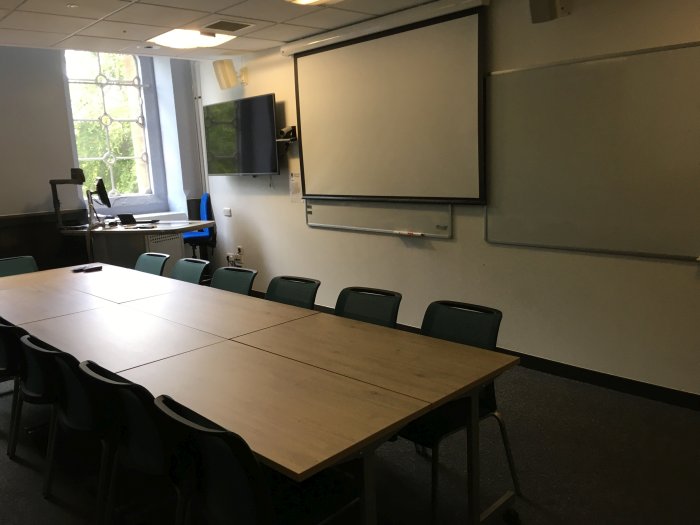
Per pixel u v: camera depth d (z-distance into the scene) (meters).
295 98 5.53
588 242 3.61
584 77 3.47
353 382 2.04
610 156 3.43
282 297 3.43
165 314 3.10
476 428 2.10
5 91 5.78
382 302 2.92
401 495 2.59
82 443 3.20
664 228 3.27
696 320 3.24
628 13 3.25
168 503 2.59
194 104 7.14
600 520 2.35
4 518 2.53
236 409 1.85
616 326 3.58
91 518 2.52
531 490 2.58
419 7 4.20
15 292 3.75
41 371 2.53
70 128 6.32
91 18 4.18
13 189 5.92
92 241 6.06
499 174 4.01
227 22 4.50
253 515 1.58
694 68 3.04
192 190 7.29
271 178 6.06
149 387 2.07
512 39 3.79
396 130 4.61
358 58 4.78
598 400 3.48
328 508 1.79
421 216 4.59
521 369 4.05
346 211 5.25
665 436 3.01
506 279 4.12
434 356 2.27
